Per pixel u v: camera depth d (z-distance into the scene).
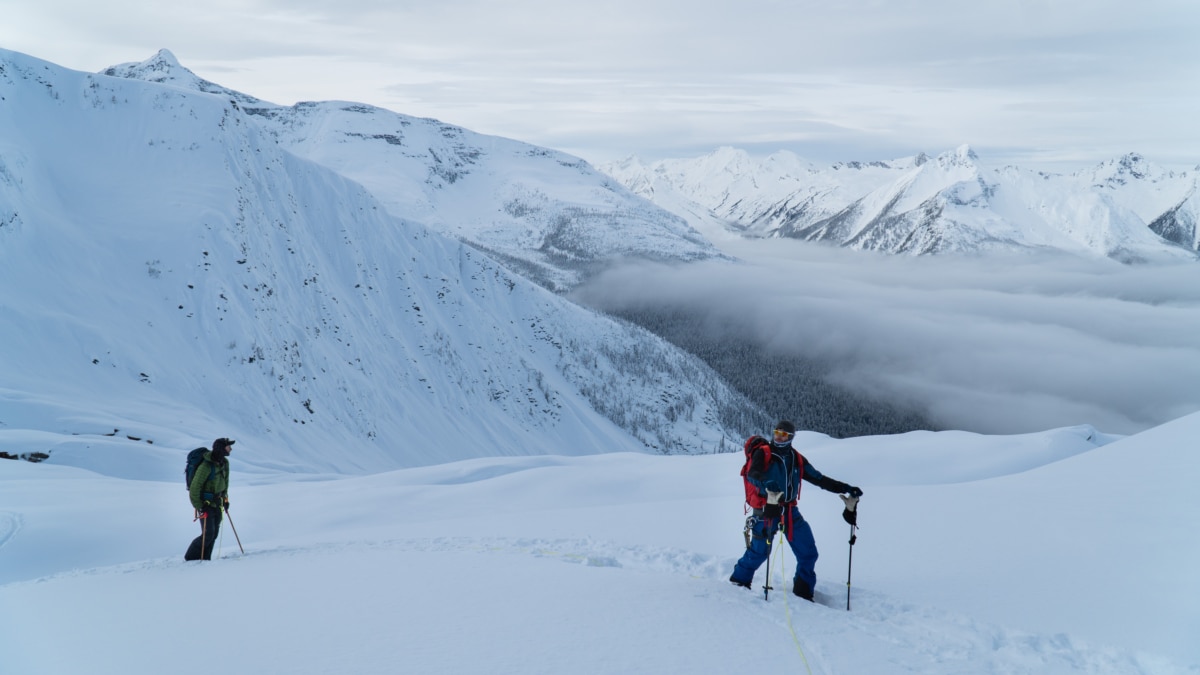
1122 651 5.41
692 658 4.80
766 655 4.95
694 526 10.96
